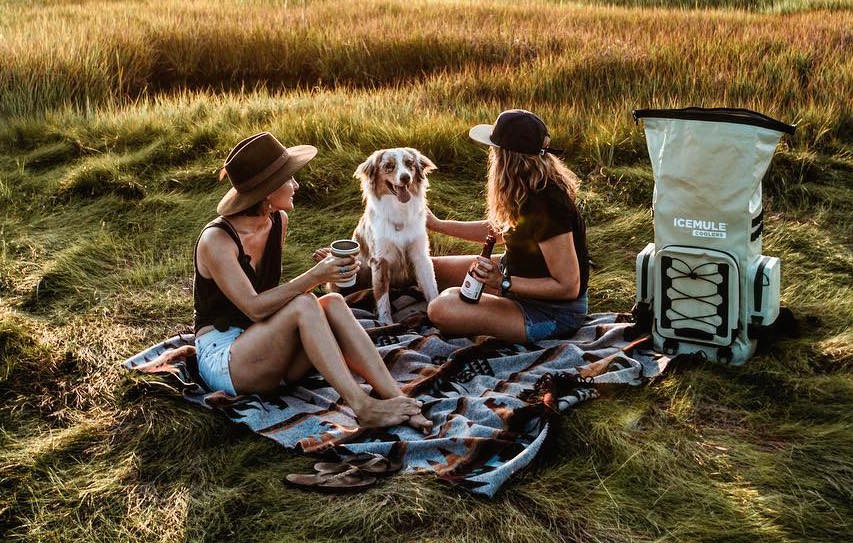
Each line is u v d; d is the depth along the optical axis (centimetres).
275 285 380
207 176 678
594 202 612
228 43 1198
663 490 299
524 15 1337
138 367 376
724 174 359
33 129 798
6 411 360
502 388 369
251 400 348
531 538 274
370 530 279
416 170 466
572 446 325
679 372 378
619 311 472
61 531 286
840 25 1127
